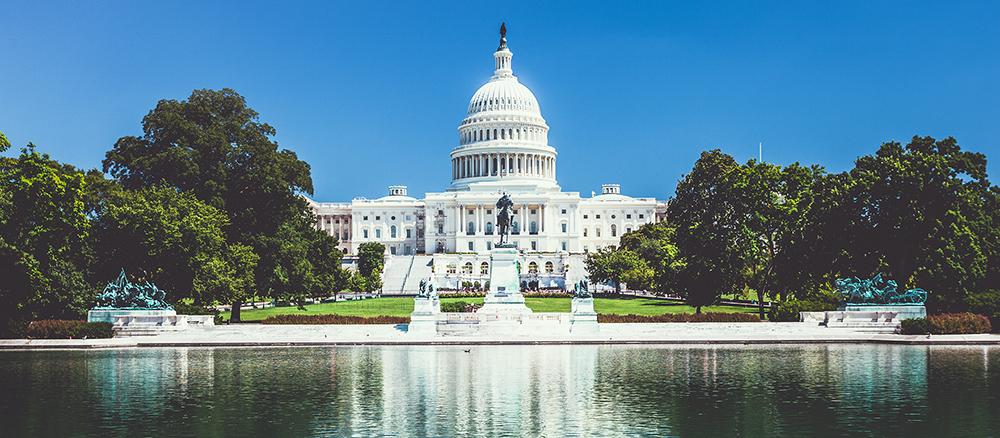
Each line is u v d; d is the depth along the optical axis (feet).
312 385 115.96
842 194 234.99
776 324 200.64
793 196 263.70
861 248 234.17
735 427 88.89
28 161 180.34
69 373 128.88
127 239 215.31
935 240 217.56
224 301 236.63
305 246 285.23
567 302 358.64
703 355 152.56
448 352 159.74
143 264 221.05
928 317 193.16
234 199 264.11
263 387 114.42
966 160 225.76
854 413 95.76
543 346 172.86
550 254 594.65
